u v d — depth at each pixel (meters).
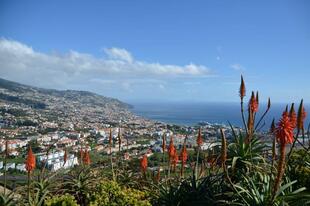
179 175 9.52
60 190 9.45
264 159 7.90
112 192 7.92
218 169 8.41
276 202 6.38
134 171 11.45
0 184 10.62
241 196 6.71
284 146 5.73
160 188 8.92
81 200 9.66
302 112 6.58
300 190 6.54
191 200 7.95
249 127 7.87
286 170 8.31
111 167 11.18
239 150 8.02
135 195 7.98
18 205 8.53
